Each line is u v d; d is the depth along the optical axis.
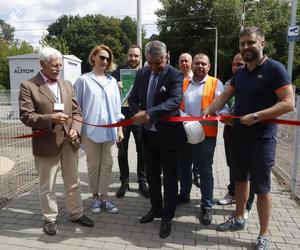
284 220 4.19
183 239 3.68
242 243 3.62
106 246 3.50
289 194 5.14
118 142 4.78
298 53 36.88
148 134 3.76
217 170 6.48
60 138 3.64
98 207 4.35
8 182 5.29
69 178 3.90
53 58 3.51
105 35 53.97
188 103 4.21
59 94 3.69
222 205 4.64
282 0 38.25
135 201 4.76
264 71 3.22
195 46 41.75
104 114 4.12
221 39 39.12
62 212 4.30
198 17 42.97
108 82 4.23
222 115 3.77
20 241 3.57
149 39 50.44
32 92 3.50
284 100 3.09
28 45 32.50
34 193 4.93
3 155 5.66
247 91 3.32
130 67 5.13
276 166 6.42
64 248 3.45
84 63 54.03
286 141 5.71
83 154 7.48
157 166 3.95
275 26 37.28
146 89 3.70
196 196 4.96
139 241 3.62
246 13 37.81
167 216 3.77
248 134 3.36
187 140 3.75
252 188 3.47
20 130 5.74
